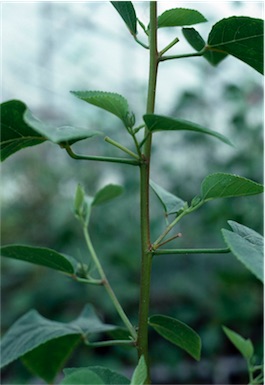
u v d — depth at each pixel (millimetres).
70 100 3605
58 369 987
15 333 930
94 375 634
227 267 2604
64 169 3211
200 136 2768
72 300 2641
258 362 2436
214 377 2492
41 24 3566
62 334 893
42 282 2693
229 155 2725
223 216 2365
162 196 896
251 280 2539
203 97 2848
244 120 2623
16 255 878
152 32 775
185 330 826
